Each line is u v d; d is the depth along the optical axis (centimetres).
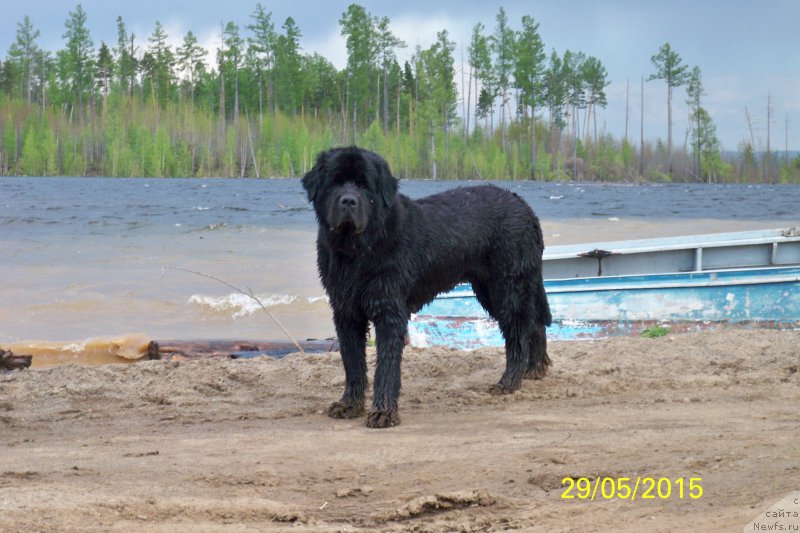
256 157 7425
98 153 7512
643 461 465
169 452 491
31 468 476
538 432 503
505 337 572
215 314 916
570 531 424
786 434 484
